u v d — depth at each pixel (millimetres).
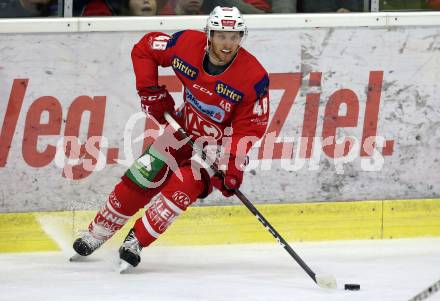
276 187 14969
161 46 12453
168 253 14047
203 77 12172
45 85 14641
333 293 11125
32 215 14570
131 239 12391
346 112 15062
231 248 14422
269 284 11688
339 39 14984
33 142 14625
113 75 14734
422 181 15219
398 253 13883
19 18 14828
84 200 14766
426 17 15125
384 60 15094
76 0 14969
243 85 12070
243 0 15234
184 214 14625
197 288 11375
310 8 15328
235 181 12039
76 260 13445
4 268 12938
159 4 15156
